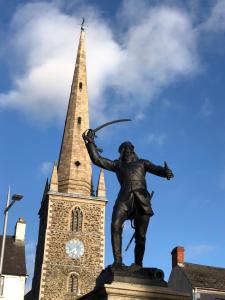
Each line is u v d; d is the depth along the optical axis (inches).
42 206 2012.8
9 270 1467.8
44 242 1822.1
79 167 2069.4
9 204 846.5
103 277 278.4
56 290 1732.3
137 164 300.2
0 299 1417.3
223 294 1380.4
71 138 2156.7
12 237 1658.5
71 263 1796.3
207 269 1515.7
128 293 253.9
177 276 1492.4
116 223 284.2
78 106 2262.6
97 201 1941.4
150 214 291.4
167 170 298.2
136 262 288.7
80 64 2386.8
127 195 289.7
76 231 1866.4
